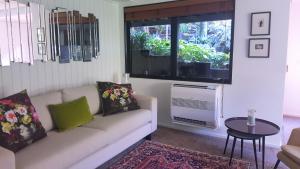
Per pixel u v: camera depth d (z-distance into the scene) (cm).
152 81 402
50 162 184
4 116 195
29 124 211
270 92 309
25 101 221
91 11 355
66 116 252
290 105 453
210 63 351
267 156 282
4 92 252
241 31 316
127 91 328
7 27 250
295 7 425
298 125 399
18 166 170
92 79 367
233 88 332
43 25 287
